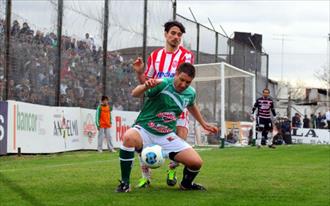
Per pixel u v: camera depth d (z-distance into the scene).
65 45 19.88
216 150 21.38
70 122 20.34
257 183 9.23
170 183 8.55
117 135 23.50
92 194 7.51
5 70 16.84
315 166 12.92
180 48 9.28
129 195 7.46
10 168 11.84
